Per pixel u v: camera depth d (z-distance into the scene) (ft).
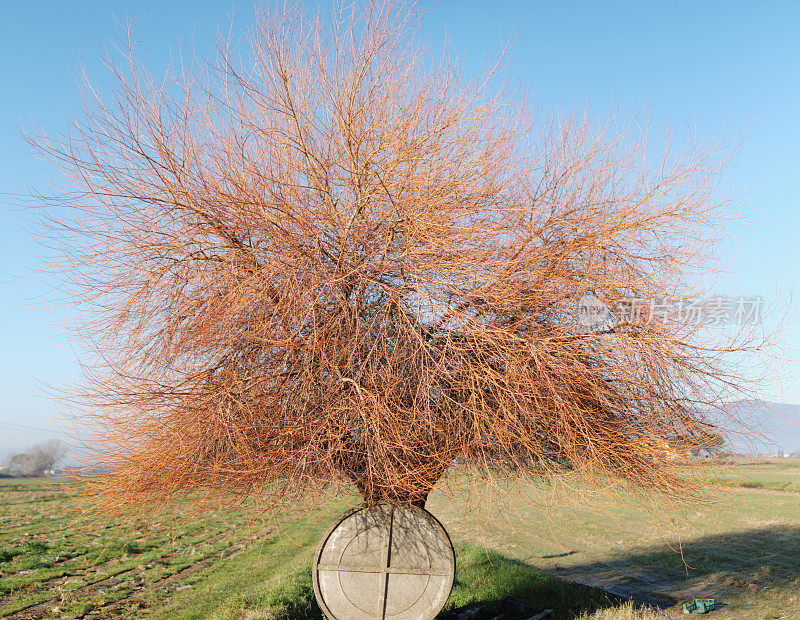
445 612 24.91
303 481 16.85
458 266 17.69
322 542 18.84
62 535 57.11
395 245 18.65
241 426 16.90
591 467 17.31
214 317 17.63
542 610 26.76
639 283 18.43
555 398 16.49
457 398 17.58
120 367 18.47
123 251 18.51
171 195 18.29
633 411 18.45
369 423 16.24
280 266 17.26
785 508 69.82
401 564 18.78
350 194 19.22
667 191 18.97
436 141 18.85
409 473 16.47
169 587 38.40
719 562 43.06
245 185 18.13
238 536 54.39
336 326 17.49
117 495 17.94
